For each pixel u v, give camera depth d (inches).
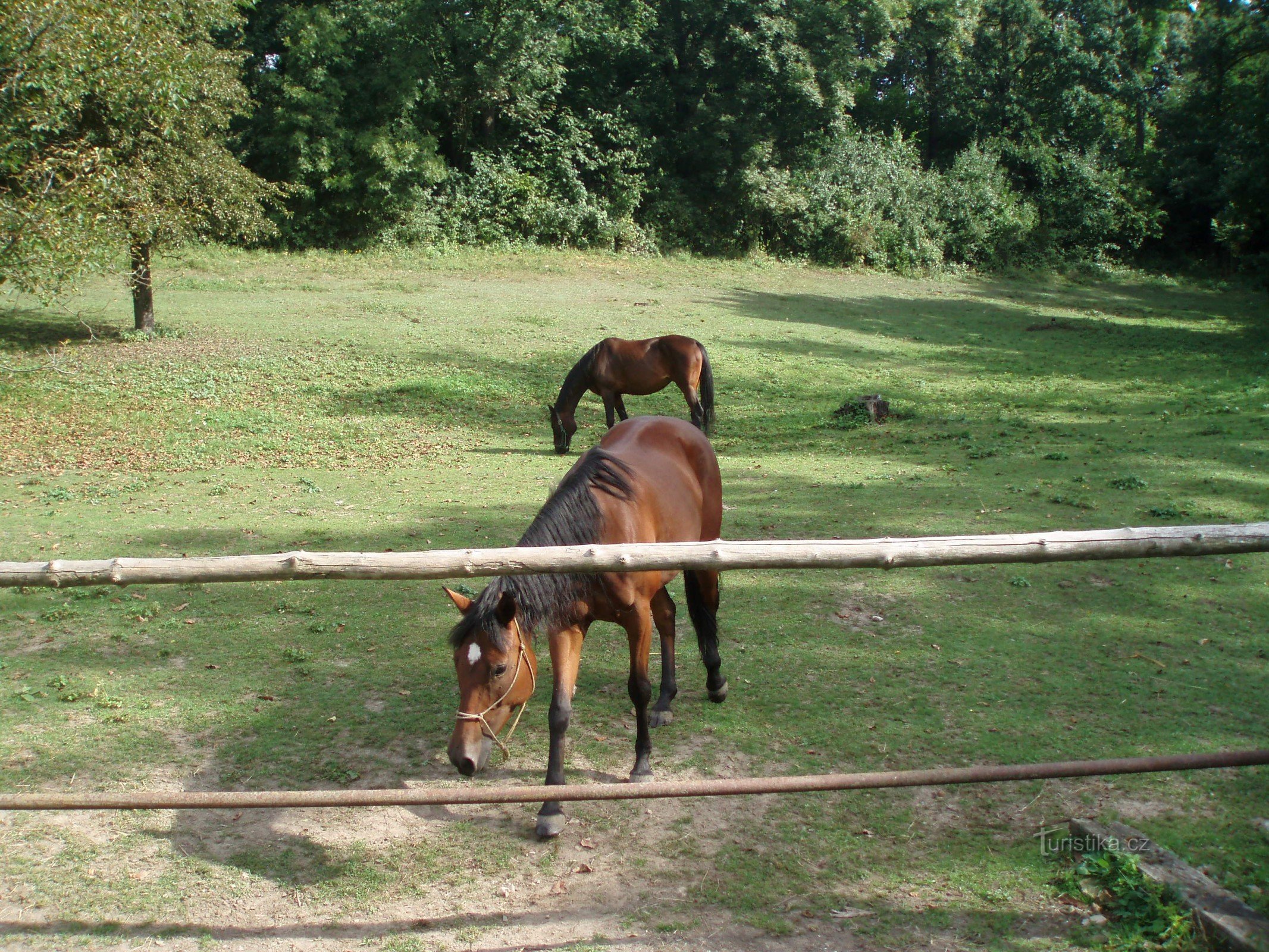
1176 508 357.4
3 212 487.2
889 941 135.2
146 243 706.8
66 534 333.7
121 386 619.2
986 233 1617.9
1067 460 460.1
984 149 1743.4
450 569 120.2
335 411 595.5
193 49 707.4
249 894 147.6
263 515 367.6
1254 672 223.8
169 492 408.2
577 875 152.1
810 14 1389.0
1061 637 247.0
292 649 235.3
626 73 1531.7
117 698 210.1
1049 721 199.5
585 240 1390.3
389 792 122.9
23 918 141.4
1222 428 532.7
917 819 165.9
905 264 1525.6
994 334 1062.4
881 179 1556.3
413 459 494.6
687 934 137.6
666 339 531.2
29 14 481.4
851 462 481.4
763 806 170.6
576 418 621.0
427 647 241.6
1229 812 165.6
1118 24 1916.8
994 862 153.2
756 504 383.6
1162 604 270.8
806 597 281.1
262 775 180.2
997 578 295.3
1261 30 1205.7
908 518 353.1
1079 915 139.2
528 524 357.7
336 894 147.6
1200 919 131.2
